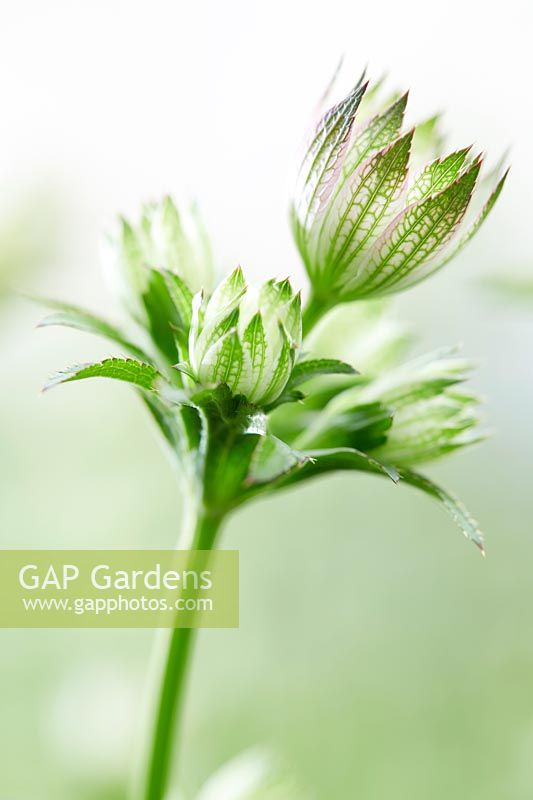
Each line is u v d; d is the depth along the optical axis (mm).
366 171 177
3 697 276
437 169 177
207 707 305
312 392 193
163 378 171
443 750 296
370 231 178
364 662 311
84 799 217
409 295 262
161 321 187
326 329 197
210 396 174
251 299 173
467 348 306
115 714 219
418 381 189
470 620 320
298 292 173
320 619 320
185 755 293
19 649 286
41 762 254
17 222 211
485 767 293
